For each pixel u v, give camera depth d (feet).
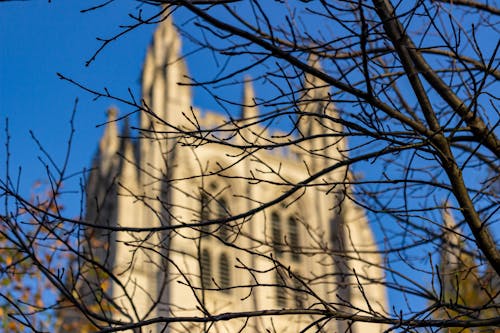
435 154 30.73
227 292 194.59
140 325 28.71
